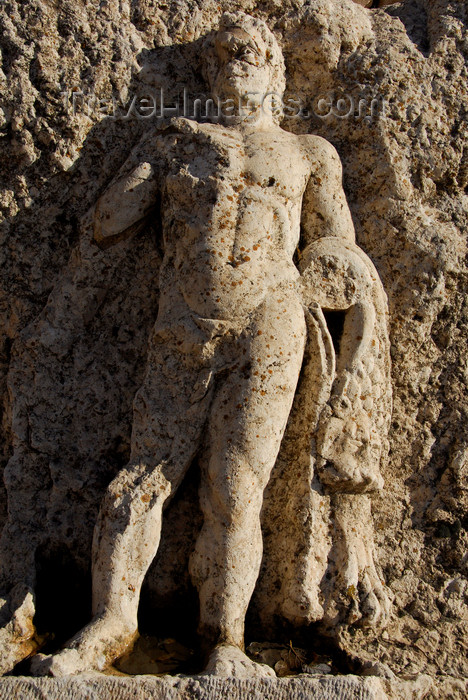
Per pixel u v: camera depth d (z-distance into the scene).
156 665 2.62
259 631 2.90
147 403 2.79
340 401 2.88
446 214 3.34
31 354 3.04
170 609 2.90
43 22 3.16
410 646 2.95
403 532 3.19
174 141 2.99
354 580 2.83
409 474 3.24
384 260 3.26
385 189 3.29
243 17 3.18
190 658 2.68
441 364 3.29
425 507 3.22
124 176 2.99
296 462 2.92
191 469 2.88
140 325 3.12
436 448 3.27
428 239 3.24
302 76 3.43
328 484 2.87
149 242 3.10
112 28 3.23
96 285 3.07
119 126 3.20
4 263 3.12
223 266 2.77
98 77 3.18
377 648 2.89
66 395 3.04
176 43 3.32
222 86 3.10
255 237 2.83
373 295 2.98
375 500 3.18
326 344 2.89
